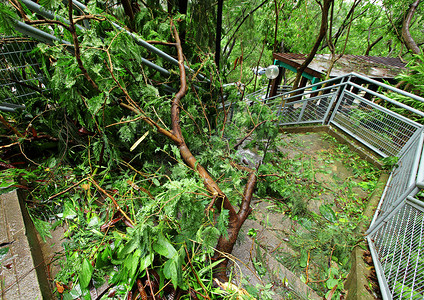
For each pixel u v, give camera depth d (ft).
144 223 3.92
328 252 6.80
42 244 4.80
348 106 14.46
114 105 6.39
